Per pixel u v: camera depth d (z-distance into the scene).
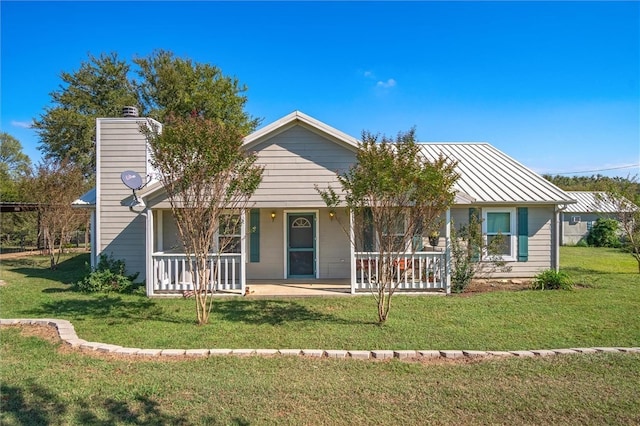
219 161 6.94
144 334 6.75
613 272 14.27
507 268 12.09
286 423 3.76
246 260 12.95
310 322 7.57
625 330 6.90
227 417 3.86
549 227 12.72
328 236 13.13
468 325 7.27
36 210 18.92
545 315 7.96
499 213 12.69
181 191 7.16
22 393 4.37
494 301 9.29
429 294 10.25
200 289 7.67
